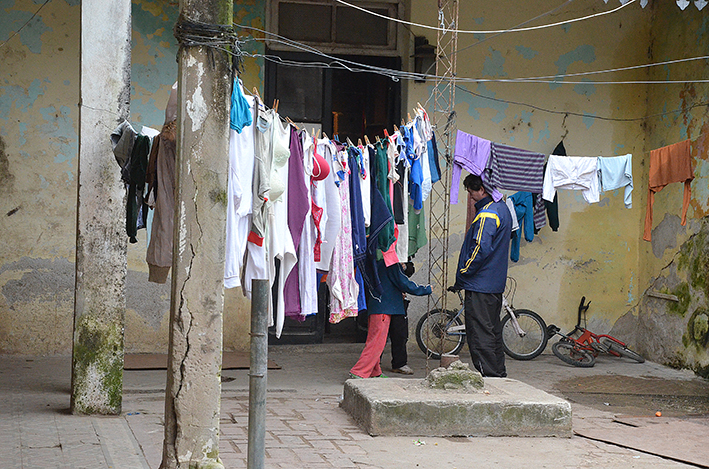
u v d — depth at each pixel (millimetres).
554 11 10047
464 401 5938
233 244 4898
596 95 10312
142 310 8984
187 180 4223
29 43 8641
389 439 5742
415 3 9703
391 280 7789
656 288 9992
